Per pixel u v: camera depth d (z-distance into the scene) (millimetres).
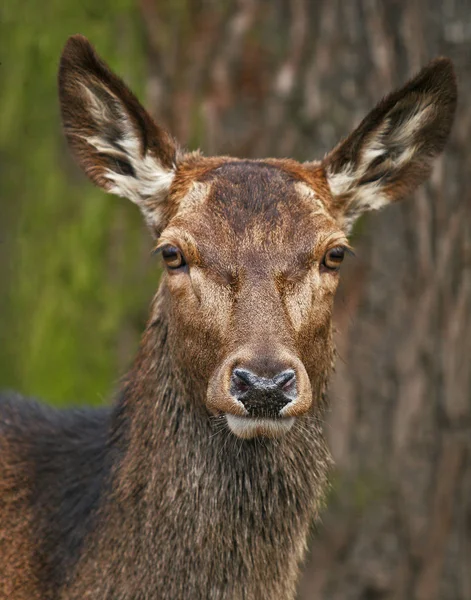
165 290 9750
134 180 10281
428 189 13750
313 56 13672
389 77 13633
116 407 9891
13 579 9734
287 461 9531
